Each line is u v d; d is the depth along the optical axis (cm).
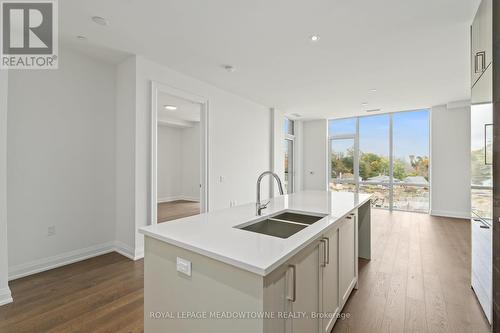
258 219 185
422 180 606
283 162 634
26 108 270
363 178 690
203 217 186
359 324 188
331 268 176
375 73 371
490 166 184
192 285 127
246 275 106
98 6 219
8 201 259
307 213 206
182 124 744
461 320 193
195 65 346
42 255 281
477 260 219
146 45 291
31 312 201
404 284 250
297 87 439
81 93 312
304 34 263
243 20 239
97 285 246
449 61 325
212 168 433
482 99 198
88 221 319
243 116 506
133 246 316
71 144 304
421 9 219
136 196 315
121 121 335
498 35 167
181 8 221
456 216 552
